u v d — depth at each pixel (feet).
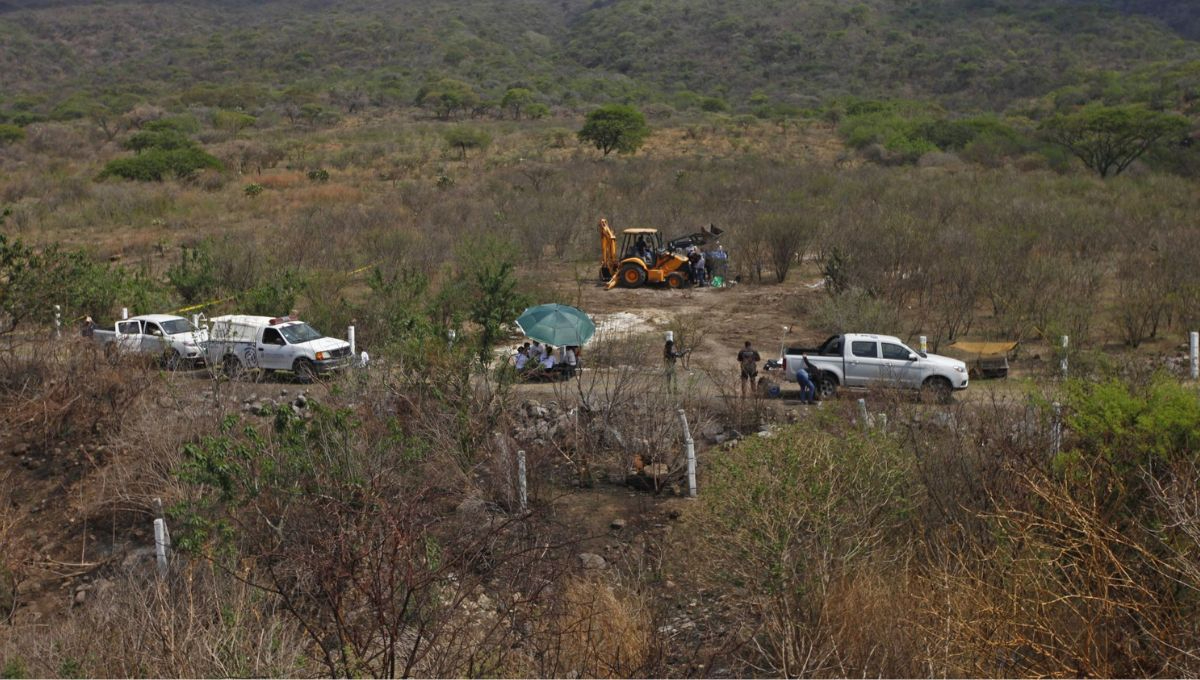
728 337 81.20
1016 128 288.71
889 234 105.19
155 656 26.18
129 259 124.57
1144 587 24.41
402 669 26.00
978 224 121.60
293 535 36.29
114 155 279.49
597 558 40.32
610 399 56.03
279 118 415.03
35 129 318.86
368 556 25.54
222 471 40.93
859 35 651.25
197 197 178.50
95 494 49.60
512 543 38.04
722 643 32.17
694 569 38.27
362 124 391.45
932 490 35.42
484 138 268.21
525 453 48.06
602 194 166.61
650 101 523.29
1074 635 25.54
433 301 82.94
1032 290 86.33
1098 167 220.23
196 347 66.59
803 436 35.76
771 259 113.80
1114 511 28.35
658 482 49.19
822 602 29.55
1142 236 114.73
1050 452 35.27
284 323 69.92
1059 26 649.20
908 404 48.91
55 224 154.10
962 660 25.58
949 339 78.33
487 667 26.91
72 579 44.21
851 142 267.59
